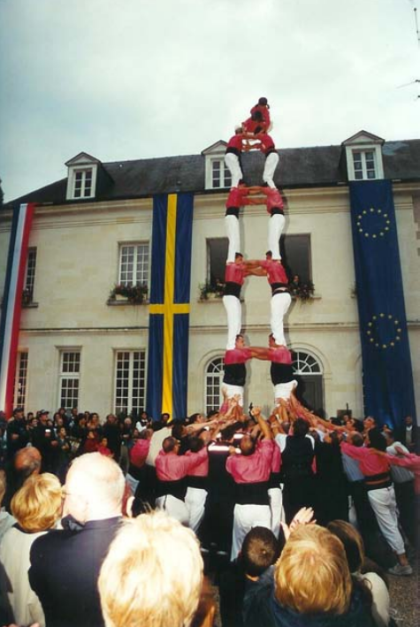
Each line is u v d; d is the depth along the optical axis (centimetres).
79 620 192
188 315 1374
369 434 577
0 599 251
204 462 585
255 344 1365
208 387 1390
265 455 511
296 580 183
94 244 1516
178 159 1814
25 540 259
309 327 1342
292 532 211
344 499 588
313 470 581
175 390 1325
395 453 660
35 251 1574
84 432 1019
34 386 1434
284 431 741
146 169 1781
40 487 270
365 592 207
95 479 220
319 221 1416
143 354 1442
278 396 1025
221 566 531
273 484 559
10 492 393
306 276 1727
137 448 652
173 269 1409
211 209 1470
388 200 1367
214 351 1374
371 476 555
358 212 1370
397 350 1259
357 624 186
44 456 940
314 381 1348
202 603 189
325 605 179
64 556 201
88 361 1424
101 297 1470
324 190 1415
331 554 190
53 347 1454
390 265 1320
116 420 1074
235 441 640
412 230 1362
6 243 1573
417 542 615
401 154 1620
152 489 626
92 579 196
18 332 1441
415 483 593
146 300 1437
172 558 156
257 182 1526
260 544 281
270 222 1183
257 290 1394
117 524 215
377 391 1244
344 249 1384
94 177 1606
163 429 663
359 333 1320
